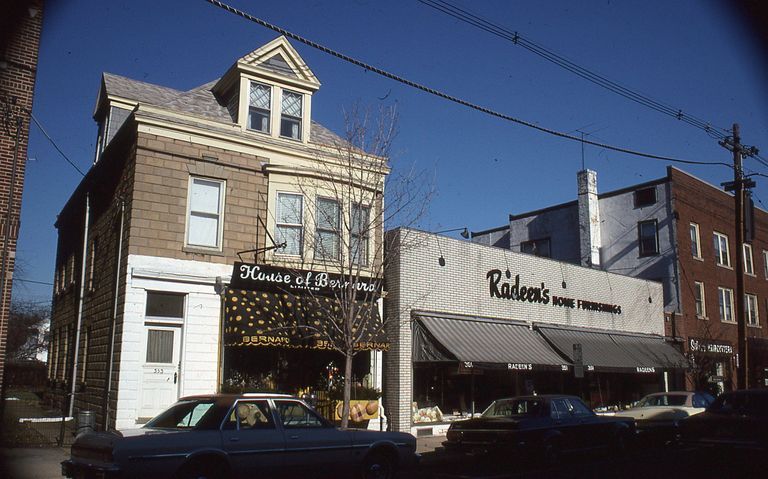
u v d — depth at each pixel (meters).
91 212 20.08
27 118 14.19
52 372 23.42
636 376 27.81
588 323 25.23
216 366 15.76
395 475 11.55
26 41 14.41
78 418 14.64
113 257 16.39
